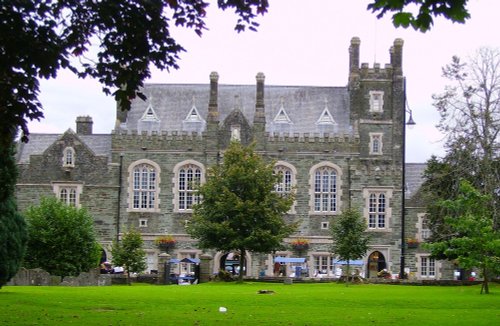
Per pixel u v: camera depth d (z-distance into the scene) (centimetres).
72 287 4956
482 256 4697
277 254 8006
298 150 8088
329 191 8062
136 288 4881
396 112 8325
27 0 2300
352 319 2911
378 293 4556
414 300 3962
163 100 8544
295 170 8075
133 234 6234
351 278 6588
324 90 8662
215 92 8169
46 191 7962
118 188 8019
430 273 8000
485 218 4766
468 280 6544
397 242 7969
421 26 1722
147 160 8056
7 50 2316
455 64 6362
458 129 6194
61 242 6203
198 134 8094
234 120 8112
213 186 6469
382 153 8294
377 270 7981
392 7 1714
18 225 4241
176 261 7775
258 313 3111
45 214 6278
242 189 6475
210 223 6334
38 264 6194
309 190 8056
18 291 4172
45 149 8400
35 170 7988
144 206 8056
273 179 6506
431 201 7138
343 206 8019
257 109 8138
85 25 2388
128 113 8406
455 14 1700
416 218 8056
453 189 6203
